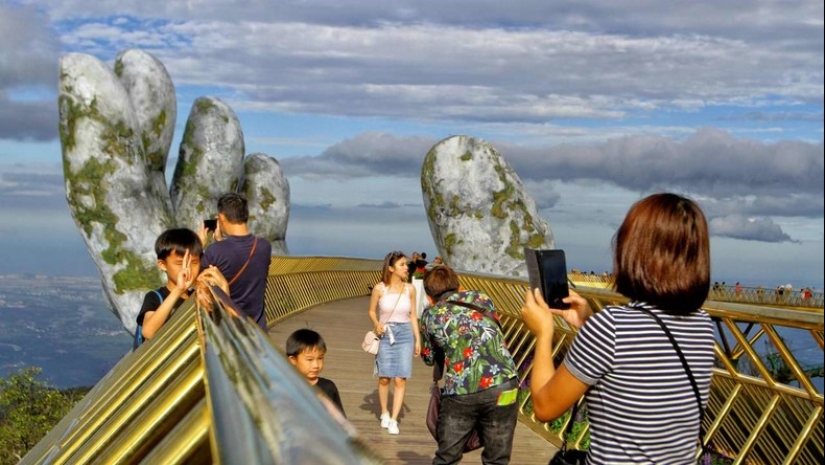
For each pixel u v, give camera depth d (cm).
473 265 2469
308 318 2183
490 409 573
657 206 265
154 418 184
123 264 3041
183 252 470
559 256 309
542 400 279
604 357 260
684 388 260
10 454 1673
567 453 308
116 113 3116
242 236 607
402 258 921
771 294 2519
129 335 3062
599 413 266
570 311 309
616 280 275
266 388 122
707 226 264
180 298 482
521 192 2547
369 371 1349
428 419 618
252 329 171
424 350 615
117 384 294
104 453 193
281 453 95
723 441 652
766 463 605
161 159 3419
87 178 3050
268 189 3906
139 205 3127
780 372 733
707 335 266
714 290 2744
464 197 2505
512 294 1133
